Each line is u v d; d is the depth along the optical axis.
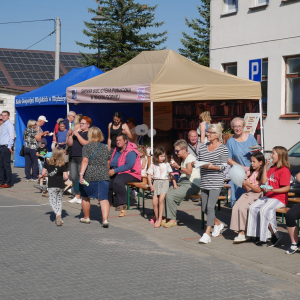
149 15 40.41
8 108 25.97
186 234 7.46
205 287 4.98
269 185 6.80
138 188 9.64
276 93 15.33
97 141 8.02
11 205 10.09
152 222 8.26
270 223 6.58
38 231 7.65
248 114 11.16
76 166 10.10
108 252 6.40
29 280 5.14
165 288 4.93
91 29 39.12
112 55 38.81
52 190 8.09
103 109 14.77
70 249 6.53
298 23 14.62
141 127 12.93
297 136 14.69
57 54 20.36
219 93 10.28
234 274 5.47
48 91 14.83
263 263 5.82
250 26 16.12
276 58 15.31
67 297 4.62
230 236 7.31
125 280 5.18
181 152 8.03
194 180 7.98
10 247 6.59
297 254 6.27
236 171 6.75
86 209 8.30
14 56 30.95
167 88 10.03
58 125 13.52
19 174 15.54
